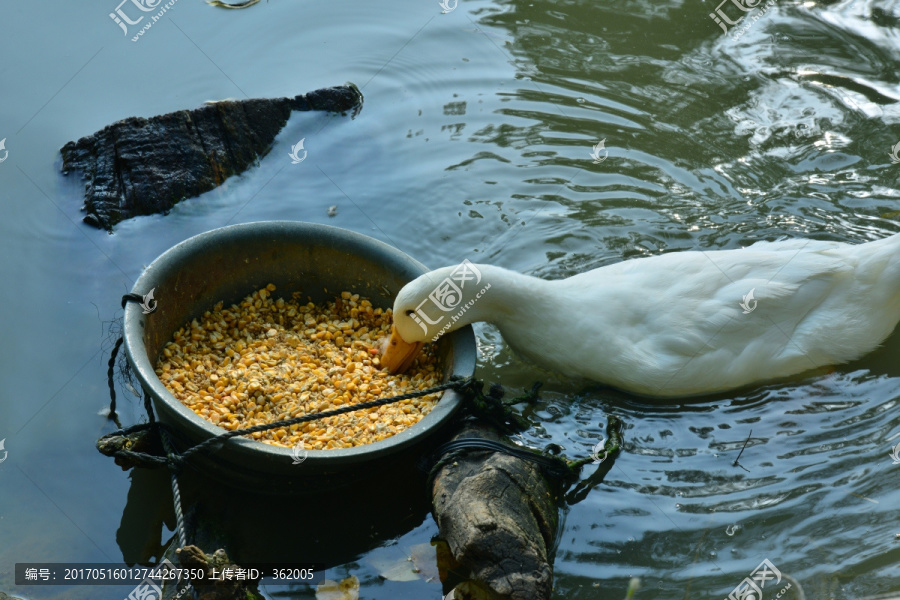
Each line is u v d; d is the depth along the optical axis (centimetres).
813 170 552
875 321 411
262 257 413
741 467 374
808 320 408
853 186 538
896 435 385
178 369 376
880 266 407
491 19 696
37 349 419
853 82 618
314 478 342
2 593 312
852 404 404
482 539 303
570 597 319
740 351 399
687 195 536
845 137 574
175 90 605
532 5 708
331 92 600
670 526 348
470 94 621
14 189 521
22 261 475
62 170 535
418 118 601
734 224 513
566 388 418
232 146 557
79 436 375
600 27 688
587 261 489
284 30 674
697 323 393
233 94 604
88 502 348
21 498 347
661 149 571
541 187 543
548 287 407
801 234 505
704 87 623
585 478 370
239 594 300
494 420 377
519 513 319
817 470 371
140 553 330
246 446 319
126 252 489
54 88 599
